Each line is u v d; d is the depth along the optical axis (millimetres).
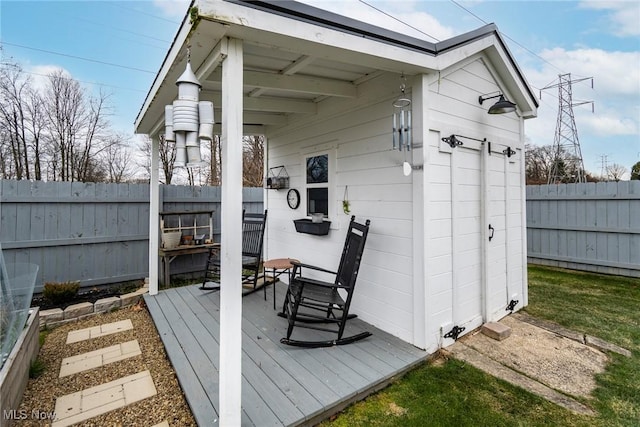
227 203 1714
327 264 3744
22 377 2184
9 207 3824
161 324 3219
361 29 2047
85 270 4332
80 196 4277
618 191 5387
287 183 4527
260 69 2650
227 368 1693
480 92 3326
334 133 3590
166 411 2043
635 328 3346
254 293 4211
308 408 1906
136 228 4699
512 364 2619
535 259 6449
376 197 3070
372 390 2195
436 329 2777
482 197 3334
